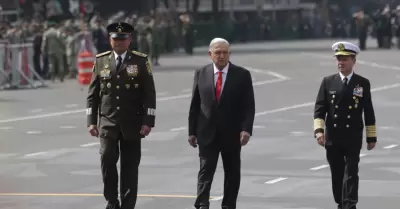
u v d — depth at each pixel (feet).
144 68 79.00
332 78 77.82
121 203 80.23
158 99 197.47
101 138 79.66
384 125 149.28
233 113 77.30
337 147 77.46
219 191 94.79
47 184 100.42
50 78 264.31
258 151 123.24
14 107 187.32
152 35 318.86
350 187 76.43
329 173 105.50
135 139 78.89
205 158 77.20
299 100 191.01
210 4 588.50
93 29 278.67
